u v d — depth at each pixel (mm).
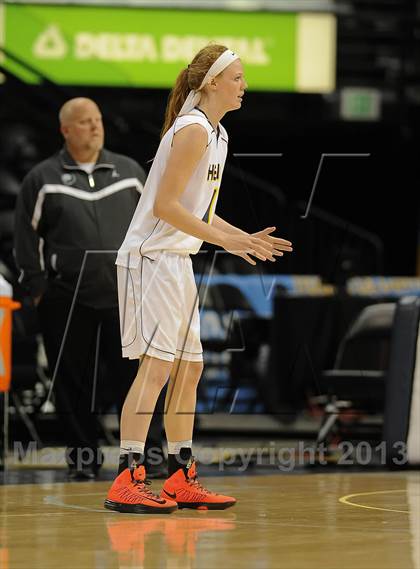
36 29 25031
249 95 27016
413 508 10008
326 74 26375
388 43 28812
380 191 29531
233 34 25938
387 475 13445
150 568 6945
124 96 25797
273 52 26141
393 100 27734
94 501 10586
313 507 10094
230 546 7797
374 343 17031
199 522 9094
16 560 7230
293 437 19922
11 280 17984
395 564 7055
